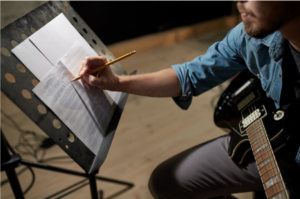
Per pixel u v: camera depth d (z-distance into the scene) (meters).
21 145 1.58
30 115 0.53
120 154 1.48
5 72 0.52
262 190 0.82
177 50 2.89
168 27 3.04
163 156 1.46
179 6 2.99
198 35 3.27
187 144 1.54
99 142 0.66
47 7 0.70
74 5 2.31
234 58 0.83
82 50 0.73
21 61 0.55
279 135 0.67
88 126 0.64
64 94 0.60
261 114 0.77
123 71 0.90
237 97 0.90
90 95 0.68
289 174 0.74
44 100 0.56
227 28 3.47
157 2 2.79
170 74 0.86
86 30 0.83
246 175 0.80
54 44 0.64
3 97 2.06
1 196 1.23
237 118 0.86
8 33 0.57
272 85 0.74
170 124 1.72
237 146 0.79
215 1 3.26
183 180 0.83
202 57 0.87
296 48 0.63
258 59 0.73
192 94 0.90
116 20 2.62
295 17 0.52
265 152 0.65
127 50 2.76
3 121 1.80
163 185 0.85
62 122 0.58
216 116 0.95
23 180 1.33
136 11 2.70
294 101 0.68
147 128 1.69
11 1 1.89
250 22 0.55
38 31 0.62
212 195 0.85
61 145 0.56
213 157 0.86
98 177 1.14
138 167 1.39
